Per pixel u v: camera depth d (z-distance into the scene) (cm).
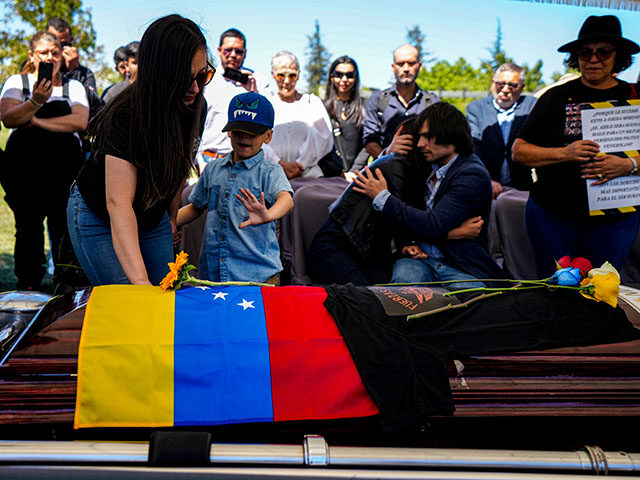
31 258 436
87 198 228
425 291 214
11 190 425
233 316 193
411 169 337
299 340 188
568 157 320
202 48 211
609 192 323
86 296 205
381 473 153
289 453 157
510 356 195
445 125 315
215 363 182
